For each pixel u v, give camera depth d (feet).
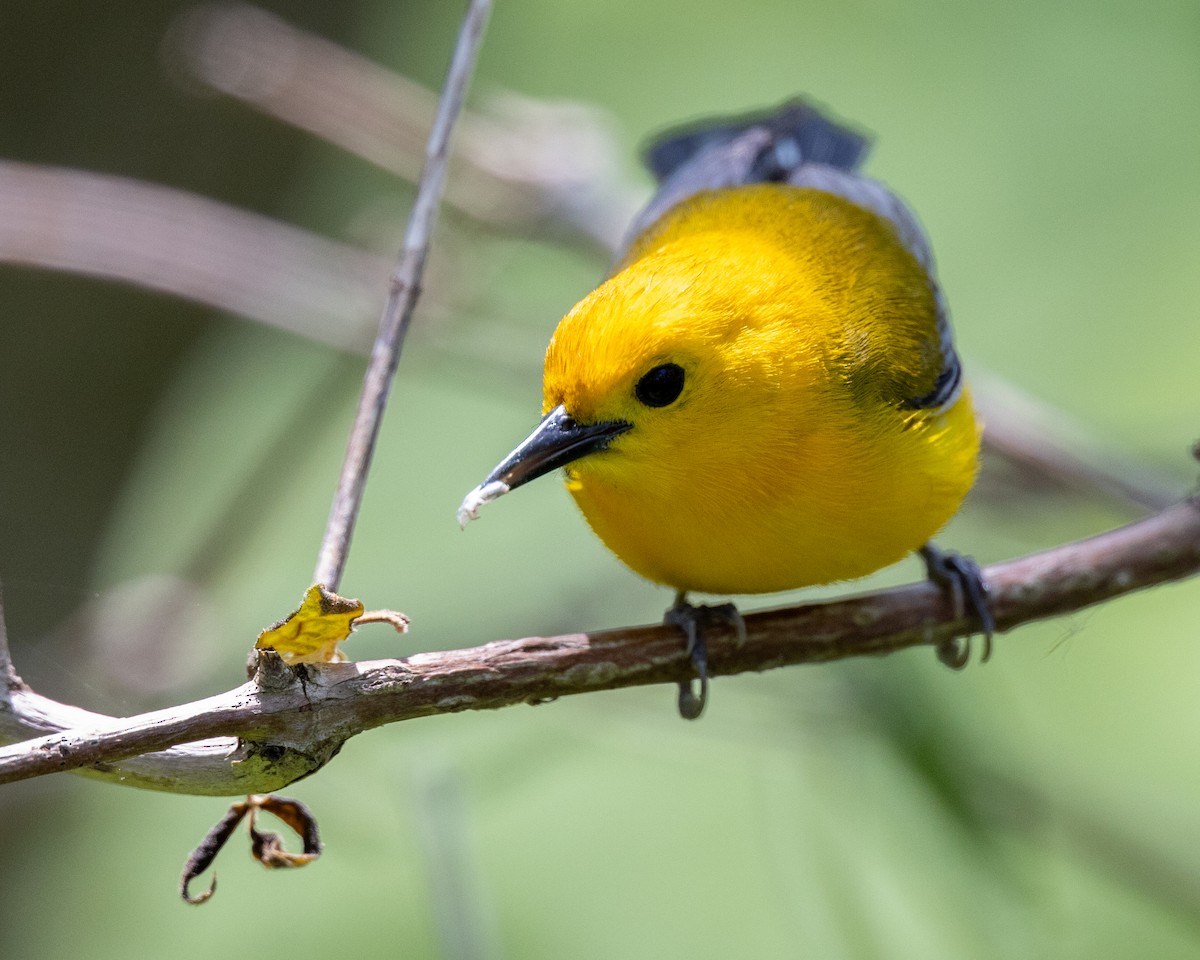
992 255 49.55
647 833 41.11
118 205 35.83
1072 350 47.50
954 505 26.89
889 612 24.29
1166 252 48.78
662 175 39.06
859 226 28.58
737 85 54.13
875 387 25.40
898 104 52.80
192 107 39.86
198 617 38.19
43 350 39.24
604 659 21.34
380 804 35.94
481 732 38.01
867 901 34.40
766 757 35.76
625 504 24.93
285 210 43.45
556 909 39.63
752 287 24.45
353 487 19.94
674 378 23.47
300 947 39.65
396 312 21.16
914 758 32.40
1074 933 37.65
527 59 54.49
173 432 47.14
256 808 18.57
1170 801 38.99
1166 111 50.96
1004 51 53.21
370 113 39.50
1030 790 33.40
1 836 40.86
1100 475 37.91
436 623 41.81
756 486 24.45
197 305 39.14
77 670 37.35
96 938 40.42
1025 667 42.45
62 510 40.01
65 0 37.99
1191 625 42.78
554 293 49.73
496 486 23.25
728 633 23.44
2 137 38.70
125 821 42.11
